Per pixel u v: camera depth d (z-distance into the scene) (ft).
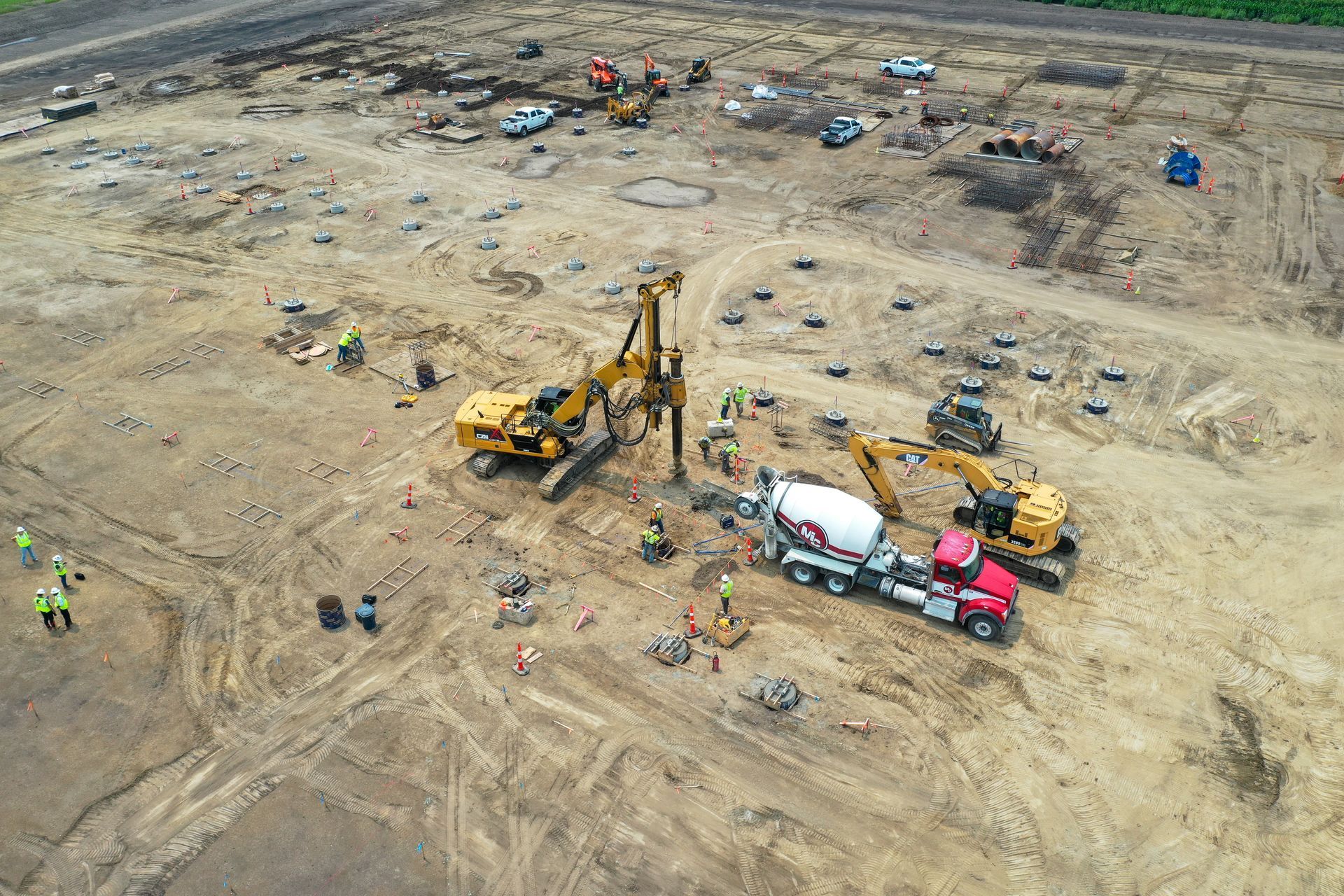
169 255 199.93
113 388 156.46
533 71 317.83
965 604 107.34
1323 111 266.77
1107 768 93.35
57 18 389.60
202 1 414.62
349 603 113.80
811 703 100.42
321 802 90.38
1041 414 148.36
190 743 96.43
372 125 272.92
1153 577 116.78
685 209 219.61
